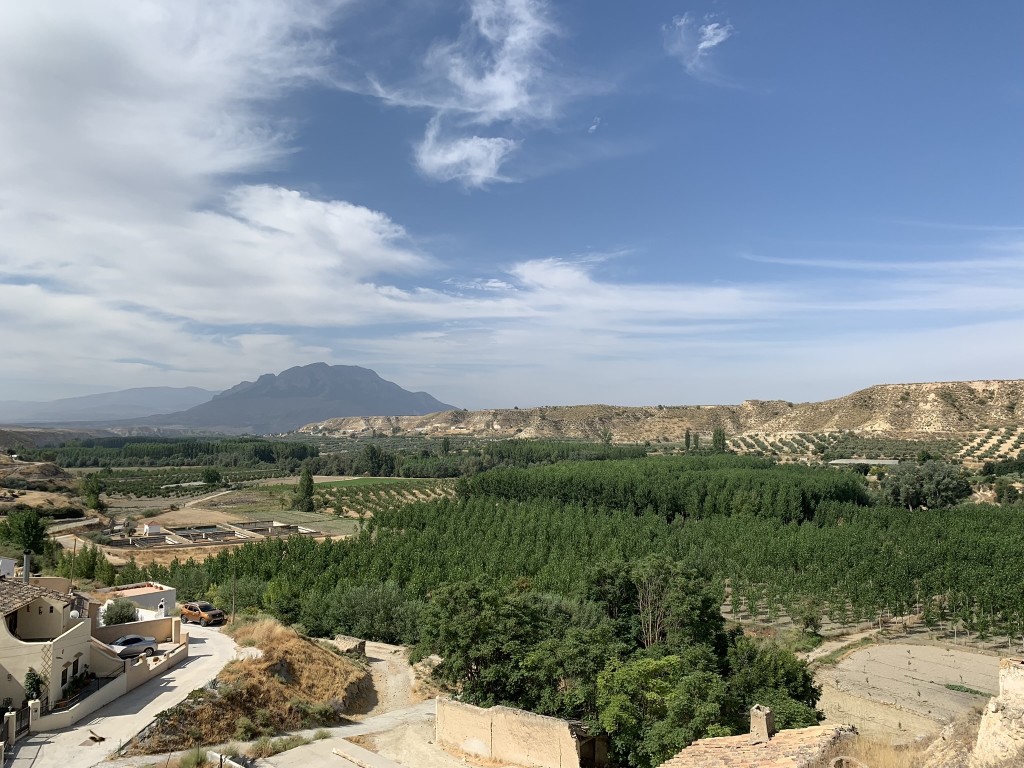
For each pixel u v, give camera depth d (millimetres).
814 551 100250
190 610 63438
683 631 52594
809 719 39531
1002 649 77000
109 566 80312
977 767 19062
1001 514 122062
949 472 153875
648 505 138625
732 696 38000
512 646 45438
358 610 69125
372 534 121188
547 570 81375
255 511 173875
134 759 32719
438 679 50938
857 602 85312
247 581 78000
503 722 37031
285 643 51781
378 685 54344
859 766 22984
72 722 36125
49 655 37000
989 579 83625
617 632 56250
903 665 71125
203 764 33406
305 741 39000
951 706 59094
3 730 33531
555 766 35156
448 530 109688
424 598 75062
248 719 39844
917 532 109688
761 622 87375
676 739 34281
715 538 107750
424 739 40406
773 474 151250
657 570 58094
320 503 181875
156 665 44031
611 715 37250
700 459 191000
